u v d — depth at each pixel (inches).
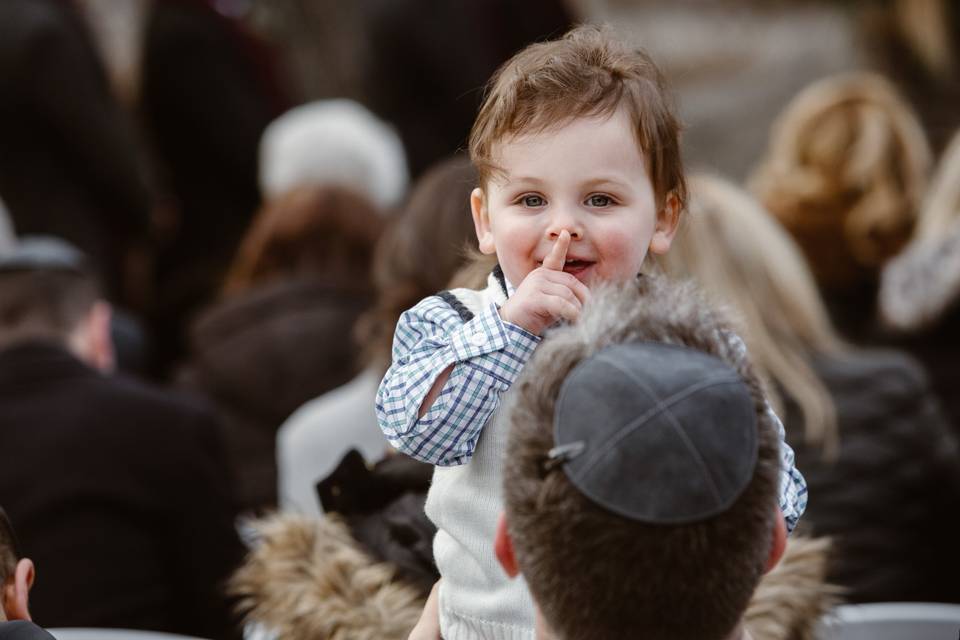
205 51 659.4
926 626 264.4
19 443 335.0
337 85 859.4
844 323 422.6
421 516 225.1
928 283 397.1
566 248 177.5
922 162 439.8
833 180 418.6
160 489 339.6
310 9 857.5
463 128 689.0
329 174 473.4
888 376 321.1
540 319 178.4
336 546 228.7
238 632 343.9
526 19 690.2
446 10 683.4
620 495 147.3
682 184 190.7
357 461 233.3
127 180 605.0
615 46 188.9
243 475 415.2
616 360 152.3
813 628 231.1
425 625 201.5
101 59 614.2
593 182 180.7
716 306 167.2
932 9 711.1
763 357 314.0
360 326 329.4
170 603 344.5
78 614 329.7
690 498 146.7
